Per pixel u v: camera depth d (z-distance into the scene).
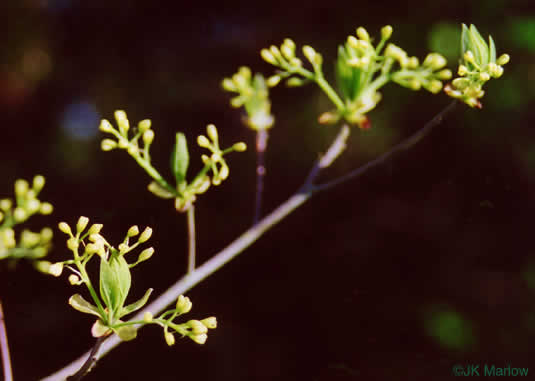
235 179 1.16
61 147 1.28
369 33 1.07
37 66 1.44
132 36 1.41
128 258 0.94
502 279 0.98
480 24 0.98
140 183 1.12
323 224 1.10
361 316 0.98
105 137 1.29
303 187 0.53
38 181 0.48
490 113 1.01
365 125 0.51
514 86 0.99
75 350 0.94
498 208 1.01
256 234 0.52
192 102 1.29
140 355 0.94
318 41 1.19
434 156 1.04
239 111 1.25
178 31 1.39
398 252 1.03
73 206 1.08
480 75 0.49
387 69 0.50
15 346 0.92
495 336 0.93
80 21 1.44
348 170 1.12
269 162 1.17
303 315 1.00
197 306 1.00
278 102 1.22
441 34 0.98
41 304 0.96
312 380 0.94
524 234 0.98
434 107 1.04
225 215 1.10
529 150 1.01
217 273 1.04
